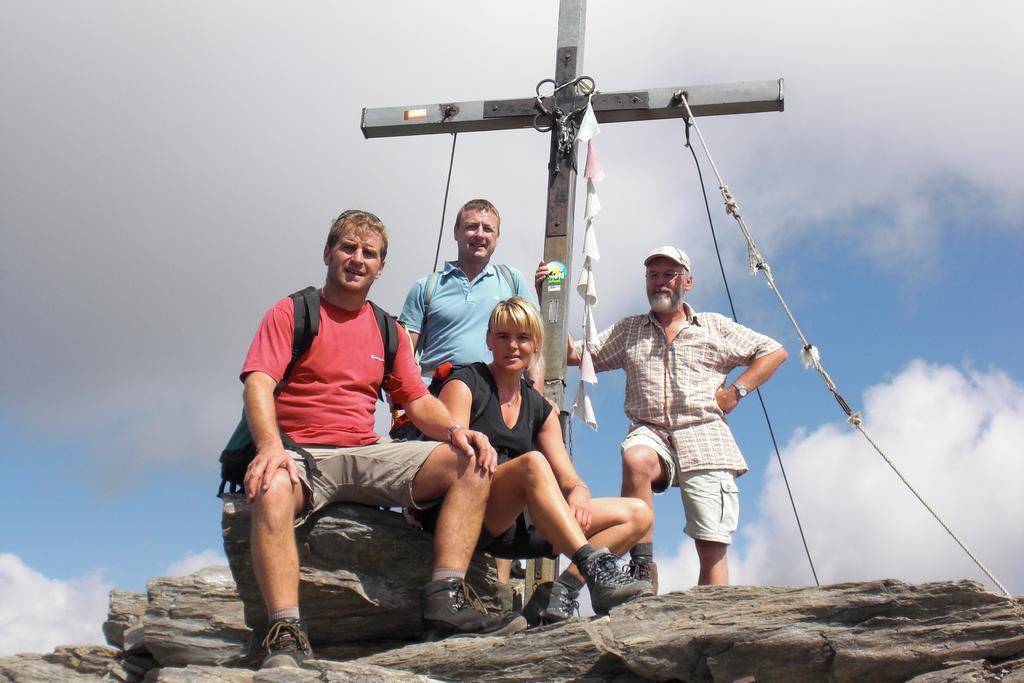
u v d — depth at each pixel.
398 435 6.14
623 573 5.10
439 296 7.21
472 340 7.07
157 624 5.61
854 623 4.43
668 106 8.30
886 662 4.25
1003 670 4.10
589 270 7.95
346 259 5.55
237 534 5.43
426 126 8.60
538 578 6.79
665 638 4.60
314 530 5.52
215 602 5.65
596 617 5.01
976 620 4.24
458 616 5.12
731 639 4.48
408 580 5.60
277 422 5.44
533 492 5.27
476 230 7.25
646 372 7.48
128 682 5.75
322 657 5.64
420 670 4.93
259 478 4.95
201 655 5.56
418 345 7.18
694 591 4.90
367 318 5.71
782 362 7.49
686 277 7.66
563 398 7.55
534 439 6.01
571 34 8.56
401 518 5.66
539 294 7.93
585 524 5.53
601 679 4.67
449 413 5.59
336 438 5.52
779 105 8.16
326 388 5.54
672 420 7.30
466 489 5.30
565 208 8.11
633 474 7.08
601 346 7.79
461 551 5.25
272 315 5.47
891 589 4.45
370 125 8.65
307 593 5.48
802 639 4.38
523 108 8.42
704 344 7.48
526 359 5.79
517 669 4.79
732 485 7.18
